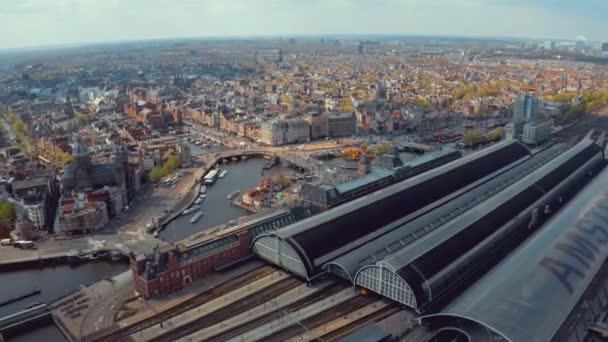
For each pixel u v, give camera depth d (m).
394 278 191.88
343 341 162.12
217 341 176.00
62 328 189.88
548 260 194.38
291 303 198.88
